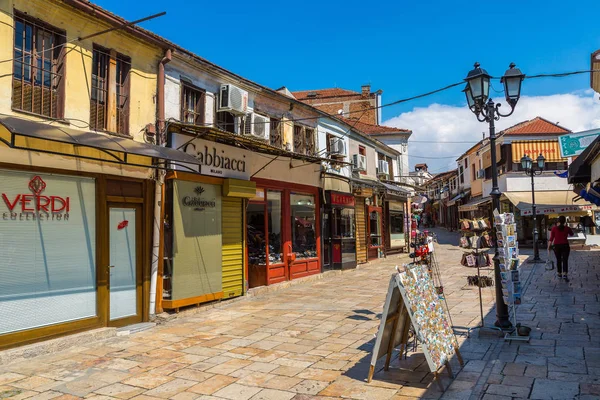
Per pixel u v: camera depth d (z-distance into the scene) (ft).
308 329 25.63
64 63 23.21
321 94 106.11
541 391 15.29
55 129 19.71
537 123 96.94
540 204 82.07
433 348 16.52
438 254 78.33
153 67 28.89
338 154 51.70
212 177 32.68
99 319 24.56
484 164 108.78
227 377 17.78
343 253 54.49
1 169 20.49
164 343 22.90
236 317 29.09
